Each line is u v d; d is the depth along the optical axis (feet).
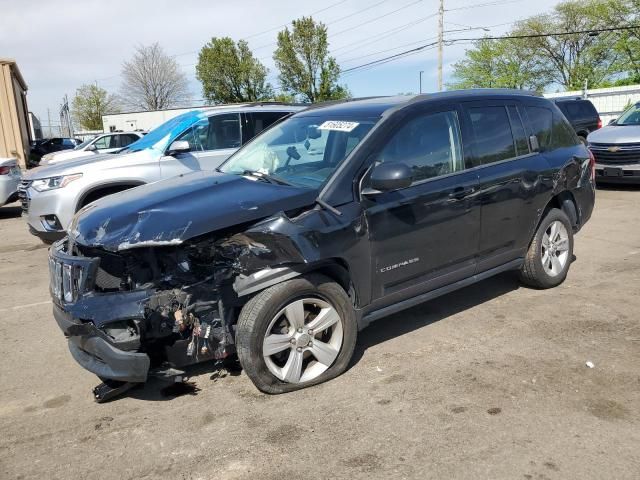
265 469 9.62
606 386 11.85
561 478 9.01
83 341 11.14
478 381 12.30
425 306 17.13
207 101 167.63
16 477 9.76
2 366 14.42
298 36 141.90
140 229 11.10
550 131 17.87
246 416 11.32
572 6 165.48
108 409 11.98
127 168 24.67
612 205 32.45
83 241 11.53
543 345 13.96
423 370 12.95
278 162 14.55
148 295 10.99
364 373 12.94
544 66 180.65
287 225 11.38
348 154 12.98
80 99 228.02
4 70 81.66
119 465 9.98
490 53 179.11
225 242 11.42
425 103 14.48
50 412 11.97
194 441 10.57
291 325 11.89
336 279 12.68
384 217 12.85
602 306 16.42
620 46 152.97
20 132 84.17
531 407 11.14
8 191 39.73
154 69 213.46
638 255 21.75
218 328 11.75
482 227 15.11
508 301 17.20
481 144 15.35
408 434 10.41
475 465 9.42
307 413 11.32
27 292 20.89
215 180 13.57
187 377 13.16
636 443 9.86
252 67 159.84
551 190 17.07
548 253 17.76
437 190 13.85
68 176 23.94
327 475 9.37
